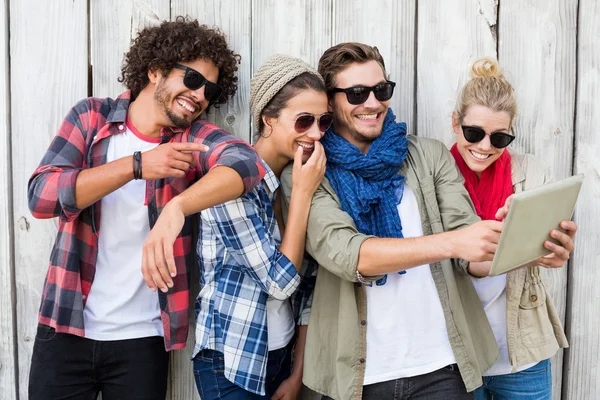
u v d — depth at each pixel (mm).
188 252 1755
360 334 1600
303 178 1625
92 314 1693
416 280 1626
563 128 1967
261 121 1746
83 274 1686
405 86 1960
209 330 1652
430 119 1970
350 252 1511
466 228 1437
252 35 1938
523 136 1971
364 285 1612
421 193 1686
